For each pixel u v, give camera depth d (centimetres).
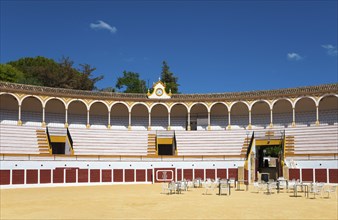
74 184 3841
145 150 4538
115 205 2166
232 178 3888
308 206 2088
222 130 4678
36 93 4459
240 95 4750
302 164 3838
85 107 5019
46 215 1805
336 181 3634
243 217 1727
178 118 5234
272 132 4441
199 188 3344
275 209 1973
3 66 6538
